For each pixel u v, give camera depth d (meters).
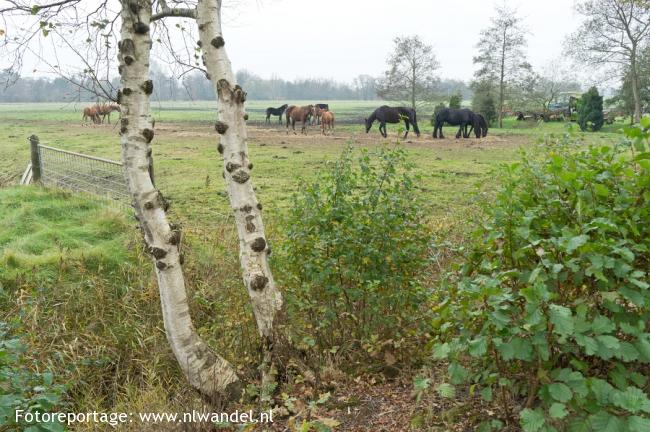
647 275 3.35
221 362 5.15
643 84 46.31
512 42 49.16
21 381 4.68
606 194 3.40
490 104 50.06
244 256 5.24
